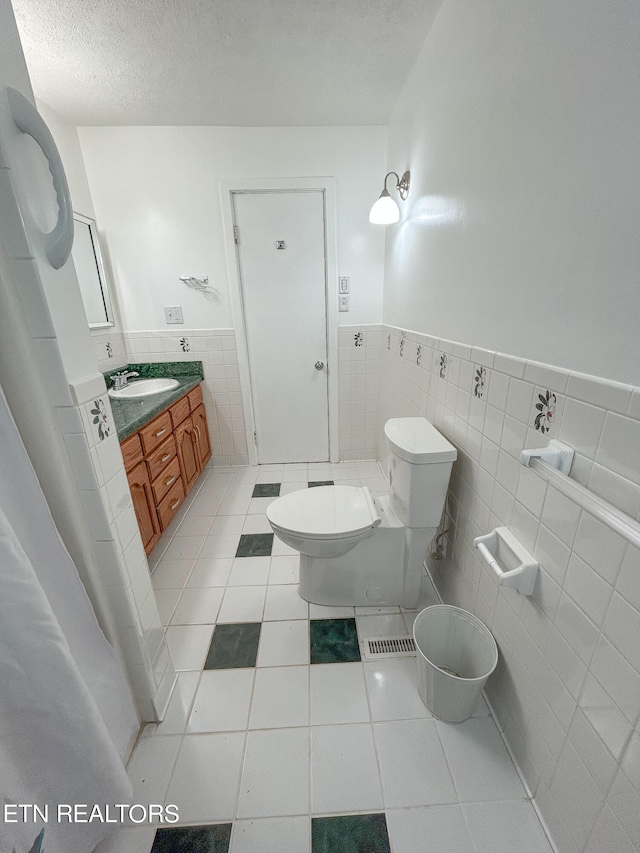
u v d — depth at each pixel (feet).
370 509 4.73
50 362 2.51
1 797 2.13
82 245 7.23
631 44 1.87
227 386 8.96
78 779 2.52
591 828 2.40
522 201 2.94
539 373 2.79
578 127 2.29
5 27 2.13
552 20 2.45
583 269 2.33
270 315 8.51
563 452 2.51
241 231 7.88
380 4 4.24
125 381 7.70
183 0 4.08
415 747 3.50
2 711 2.14
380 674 4.20
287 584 5.61
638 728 2.02
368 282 8.29
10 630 2.06
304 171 7.50
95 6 4.11
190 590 5.53
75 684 2.38
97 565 3.08
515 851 2.82
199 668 4.32
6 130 2.14
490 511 3.69
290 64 5.30
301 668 4.29
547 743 2.87
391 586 5.01
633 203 1.93
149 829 3.01
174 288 8.21
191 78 5.57
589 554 2.34
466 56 3.76
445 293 4.63
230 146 7.30
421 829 2.96
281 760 3.43
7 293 2.31
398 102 6.30
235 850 2.88
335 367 8.87
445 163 4.43
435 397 5.08
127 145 7.23
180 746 3.56
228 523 7.22
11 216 2.20
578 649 2.48
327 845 2.89
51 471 2.65
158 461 6.06
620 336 2.08
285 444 9.57
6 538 2.02
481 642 3.89
